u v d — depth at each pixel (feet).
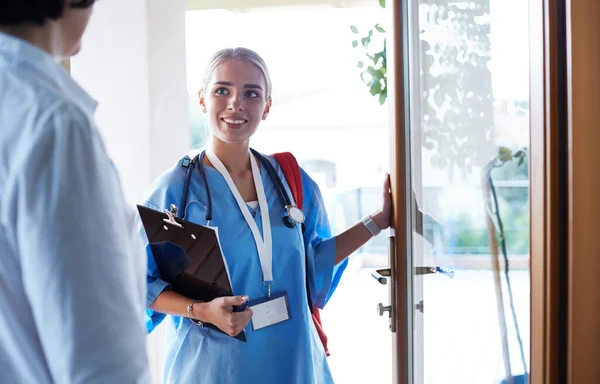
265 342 5.39
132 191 8.57
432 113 4.54
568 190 2.48
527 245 3.02
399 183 5.04
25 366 2.07
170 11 8.76
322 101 19.48
